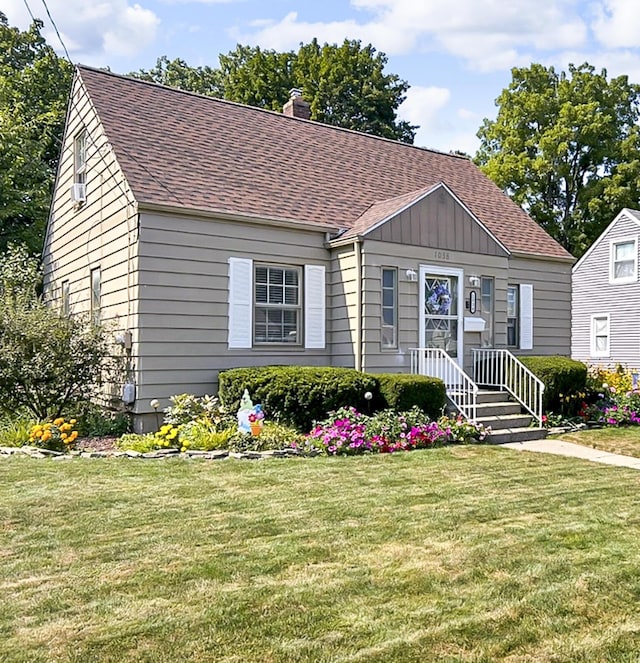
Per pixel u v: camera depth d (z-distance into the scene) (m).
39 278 15.96
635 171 29.66
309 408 9.22
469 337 12.12
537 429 10.43
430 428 9.00
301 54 33.78
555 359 12.18
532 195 31.25
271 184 11.67
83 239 12.28
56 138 22.12
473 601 3.63
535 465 7.68
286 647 3.10
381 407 9.75
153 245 9.62
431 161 16.45
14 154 19.39
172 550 4.44
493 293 12.40
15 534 4.80
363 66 33.41
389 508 5.55
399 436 8.83
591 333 24.52
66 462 7.45
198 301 9.99
